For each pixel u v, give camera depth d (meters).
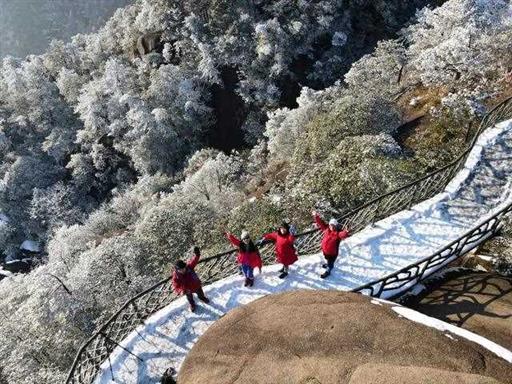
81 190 51.38
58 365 20.70
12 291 27.38
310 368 7.35
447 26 28.08
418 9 46.16
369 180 18.53
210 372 8.10
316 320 8.28
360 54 48.16
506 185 13.92
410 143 23.16
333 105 27.31
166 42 50.62
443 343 7.48
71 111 56.44
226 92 47.97
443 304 10.70
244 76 47.44
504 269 11.62
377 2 48.25
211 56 47.44
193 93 45.62
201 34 49.09
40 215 47.78
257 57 46.94
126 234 29.59
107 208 42.53
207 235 23.88
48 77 60.59
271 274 12.46
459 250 11.54
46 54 62.72
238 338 8.51
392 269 12.18
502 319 9.92
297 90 47.09
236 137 47.72
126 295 21.16
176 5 50.84
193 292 11.55
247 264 11.75
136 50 53.22
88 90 50.72
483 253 12.23
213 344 8.59
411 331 7.74
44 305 21.98
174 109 46.72
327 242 11.48
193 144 47.84
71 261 30.83
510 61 24.66
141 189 41.62
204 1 49.56
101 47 58.84
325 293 9.04
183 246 24.39
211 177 33.00
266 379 7.52
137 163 47.12
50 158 56.34
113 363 10.95
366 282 11.92
